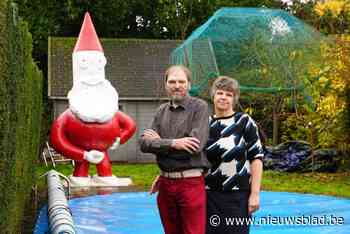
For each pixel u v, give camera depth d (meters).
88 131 16.78
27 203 12.37
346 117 18.69
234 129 5.66
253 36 19.48
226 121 5.70
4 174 5.56
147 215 11.80
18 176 8.07
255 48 19.56
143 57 28.83
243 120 5.70
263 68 19.66
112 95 17.08
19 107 7.47
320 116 18.84
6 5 5.50
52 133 16.95
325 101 18.36
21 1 31.38
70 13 31.61
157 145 5.30
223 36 19.58
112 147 17.23
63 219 6.60
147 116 26.72
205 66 20.64
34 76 12.39
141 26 36.75
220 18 19.44
